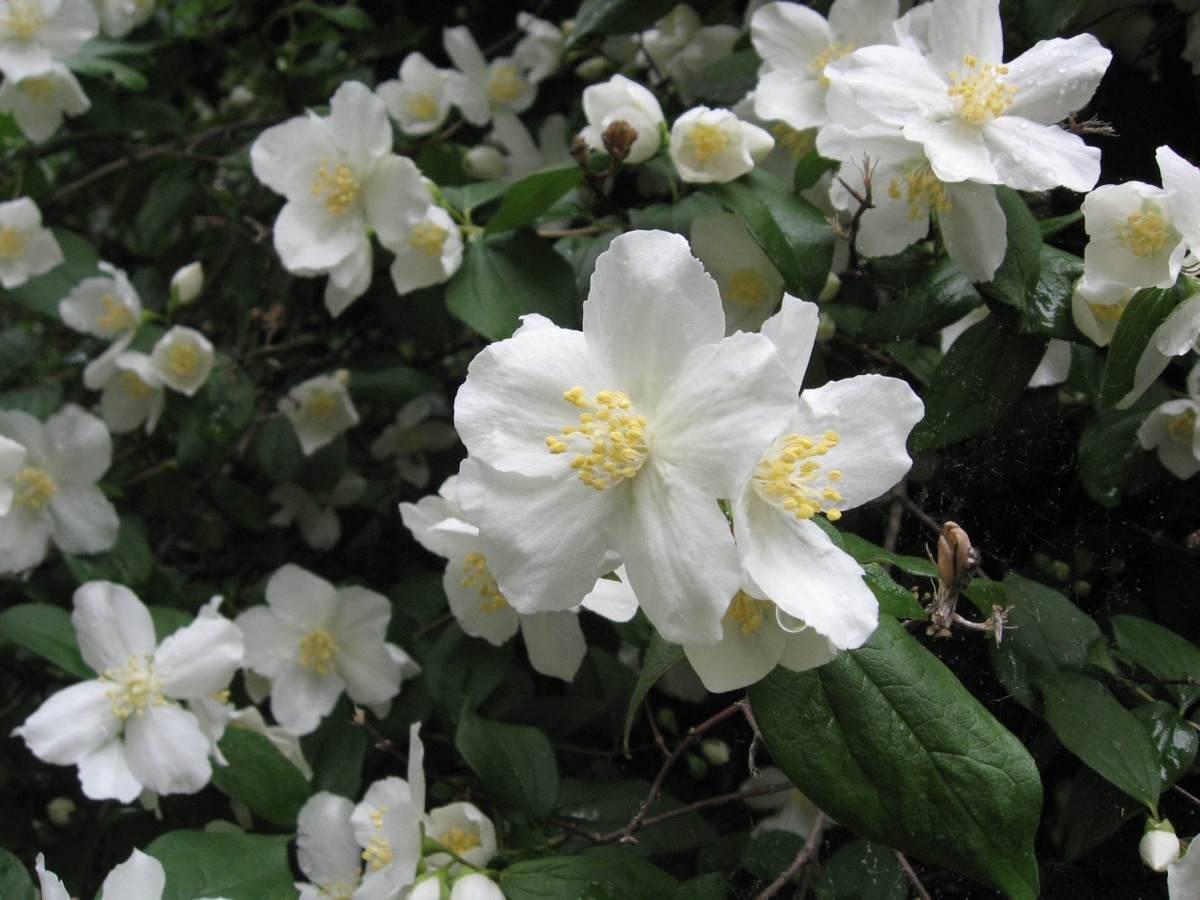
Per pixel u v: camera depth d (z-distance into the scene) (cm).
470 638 23
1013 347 18
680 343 14
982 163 17
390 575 30
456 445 32
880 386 15
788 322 14
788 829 21
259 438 29
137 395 28
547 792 20
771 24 22
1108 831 18
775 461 14
